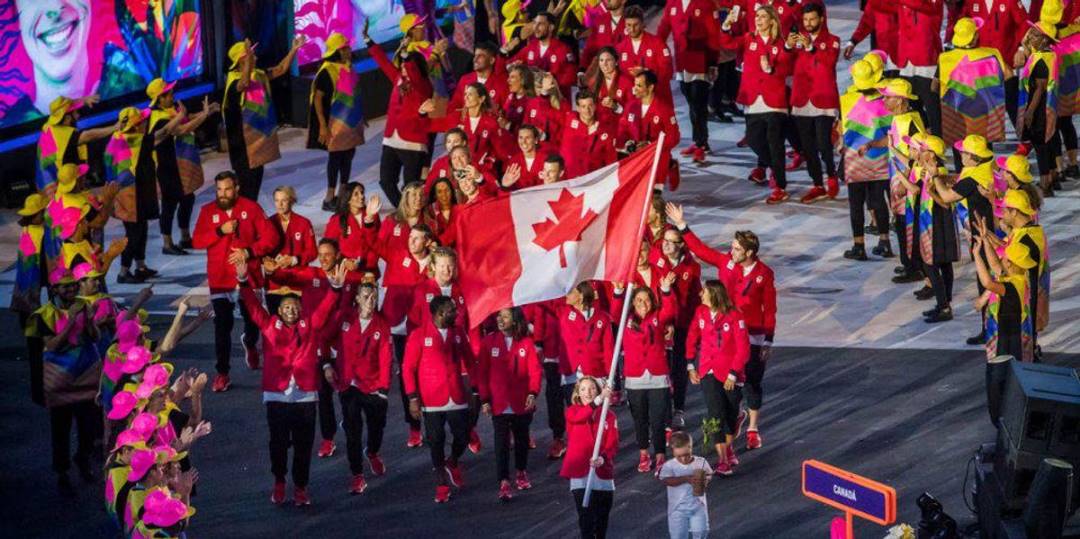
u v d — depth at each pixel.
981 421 41.78
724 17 74.56
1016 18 63.16
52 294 42.94
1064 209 58.44
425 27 70.94
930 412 42.53
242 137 56.97
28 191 61.88
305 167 66.94
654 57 59.53
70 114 52.53
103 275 42.06
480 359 38.56
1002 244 41.88
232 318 45.84
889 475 39.00
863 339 47.97
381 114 74.56
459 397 38.59
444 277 41.41
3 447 42.78
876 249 54.81
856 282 52.66
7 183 61.34
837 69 78.06
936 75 61.53
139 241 53.81
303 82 71.31
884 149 53.03
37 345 40.00
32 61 61.00
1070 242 55.09
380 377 39.38
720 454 39.41
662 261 41.84
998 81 57.81
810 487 28.95
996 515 31.89
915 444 40.66
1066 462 30.53
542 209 35.66
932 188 46.88
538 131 50.59
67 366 39.09
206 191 64.06
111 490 32.97
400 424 43.81
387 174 57.81
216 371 47.22
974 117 58.03
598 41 63.12
